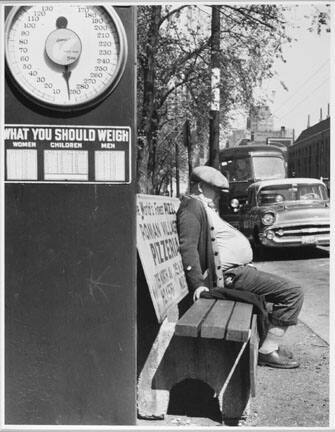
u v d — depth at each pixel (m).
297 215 13.70
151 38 12.57
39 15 3.08
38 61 3.08
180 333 3.24
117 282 3.15
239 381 3.62
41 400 3.17
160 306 3.73
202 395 4.23
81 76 3.09
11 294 3.14
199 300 4.04
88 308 3.15
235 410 3.61
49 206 3.13
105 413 3.18
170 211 5.15
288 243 13.59
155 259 4.00
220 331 3.22
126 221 3.14
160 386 3.74
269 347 4.72
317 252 14.74
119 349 3.16
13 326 3.14
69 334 3.15
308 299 8.12
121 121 3.11
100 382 3.17
